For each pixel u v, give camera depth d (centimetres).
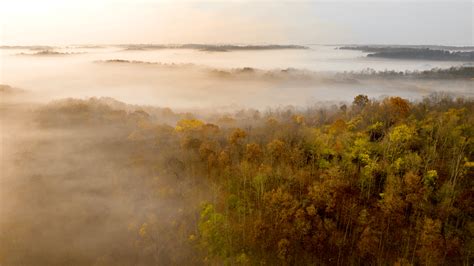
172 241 6128
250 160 7444
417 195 5622
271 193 6166
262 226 5800
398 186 5838
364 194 6272
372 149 7050
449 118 7956
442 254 5197
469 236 5419
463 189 5950
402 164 6375
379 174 6450
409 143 6988
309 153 7512
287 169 6769
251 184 6744
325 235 5616
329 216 5969
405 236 5562
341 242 5519
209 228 5875
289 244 5559
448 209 5547
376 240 5397
